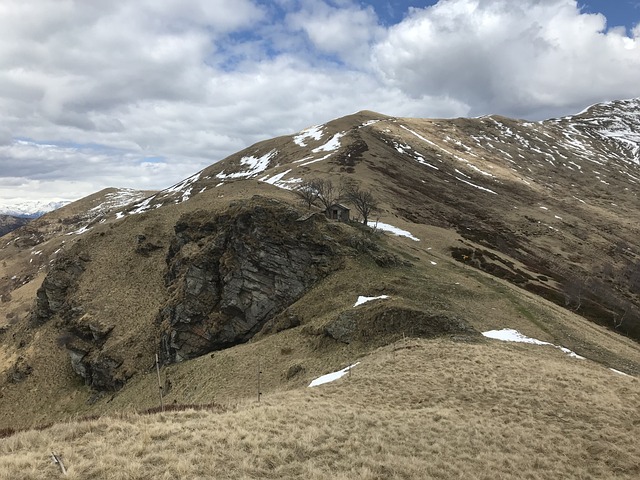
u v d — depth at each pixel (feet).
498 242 352.08
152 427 53.93
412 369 94.32
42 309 245.86
